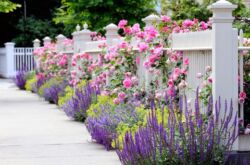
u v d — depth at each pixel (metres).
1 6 21.30
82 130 12.16
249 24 13.53
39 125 13.09
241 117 7.91
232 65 7.66
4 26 39.25
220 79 7.64
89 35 17.06
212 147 7.02
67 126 12.83
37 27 38.31
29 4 39.03
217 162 7.14
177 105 9.15
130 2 23.92
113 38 14.02
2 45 39.81
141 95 10.98
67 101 14.95
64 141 10.77
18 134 11.73
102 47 14.00
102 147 10.09
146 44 10.58
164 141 7.03
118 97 11.39
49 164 8.73
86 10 23.94
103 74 13.84
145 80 11.14
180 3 17.89
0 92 23.94
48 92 18.72
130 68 12.20
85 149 9.92
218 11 7.59
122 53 12.17
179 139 7.14
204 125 7.18
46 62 21.64
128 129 9.15
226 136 7.47
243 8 15.47
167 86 10.04
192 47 8.91
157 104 9.76
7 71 34.81
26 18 38.66
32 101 19.42
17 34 39.16
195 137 7.06
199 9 17.47
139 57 11.98
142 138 7.28
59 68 20.47
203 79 8.46
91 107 12.53
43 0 38.78
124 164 7.56
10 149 10.02
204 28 10.63
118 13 24.16
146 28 10.98
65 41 19.91
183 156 6.96
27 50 34.97
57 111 16.09
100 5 23.48
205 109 8.14
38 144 10.49
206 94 8.02
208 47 8.24
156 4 24.28
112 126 10.05
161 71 10.29
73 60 16.44
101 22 23.75
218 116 7.45
